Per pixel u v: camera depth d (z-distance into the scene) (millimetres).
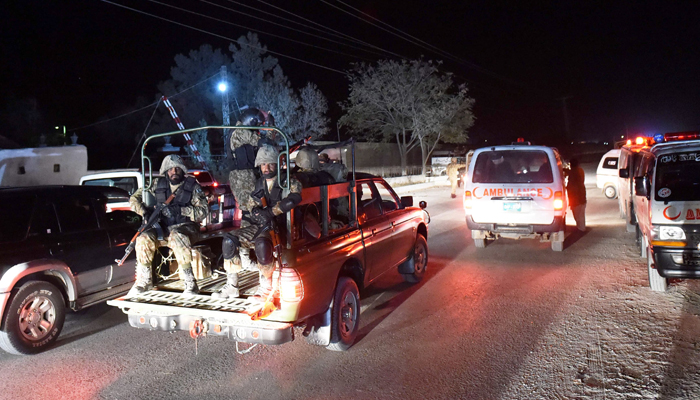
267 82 24109
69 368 4941
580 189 11562
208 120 26250
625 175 9531
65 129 28953
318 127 25453
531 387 4297
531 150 9398
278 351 5316
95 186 6367
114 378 4699
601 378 4387
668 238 6062
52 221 5637
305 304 4473
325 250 4938
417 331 5746
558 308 6312
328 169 5902
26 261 5230
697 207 5949
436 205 18344
